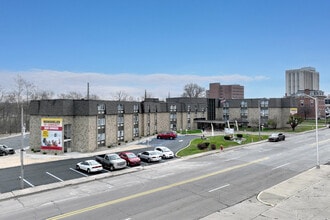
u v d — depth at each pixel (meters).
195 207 20.77
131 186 26.61
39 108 49.88
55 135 48.12
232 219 18.47
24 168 35.88
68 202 22.34
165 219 18.61
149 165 36.41
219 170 32.34
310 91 124.94
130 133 61.81
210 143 51.50
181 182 27.55
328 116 129.12
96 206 21.27
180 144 54.88
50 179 30.06
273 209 20.12
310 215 18.98
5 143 64.31
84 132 49.03
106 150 50.22
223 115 92.12
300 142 55.78
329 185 25.64
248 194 23.69
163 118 74.56
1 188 26.84
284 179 28.25
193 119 84.12
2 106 94.81
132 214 19.56
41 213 20.06
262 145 52.53
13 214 20.00
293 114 82.69
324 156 40.34
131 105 62.69
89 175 31.70
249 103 88.94
